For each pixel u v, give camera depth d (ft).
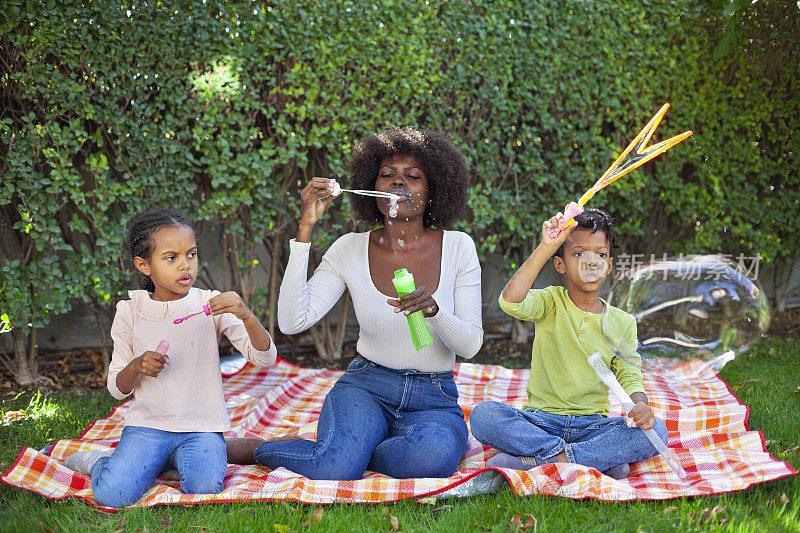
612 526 6.07
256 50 11.51
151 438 7.00
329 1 11.65
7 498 6.86
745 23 13.58
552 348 7.59
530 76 12.95
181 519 6.28
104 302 11.89
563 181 13.60
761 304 7.53
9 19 10.08
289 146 11.95
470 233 13.48
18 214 11.39
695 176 14.57
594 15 13.03
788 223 14.99
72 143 10.73
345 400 7.29
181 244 7.04
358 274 7.61
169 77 11.14
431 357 7.49
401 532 6.07
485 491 6.80
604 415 7.63
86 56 10.56
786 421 9.02
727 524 6.04
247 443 7.73
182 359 7.17
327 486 6.64
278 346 13.85
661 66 13.58
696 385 10.61
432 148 7.70
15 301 10.82
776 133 14.51
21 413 9.93
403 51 12.08
